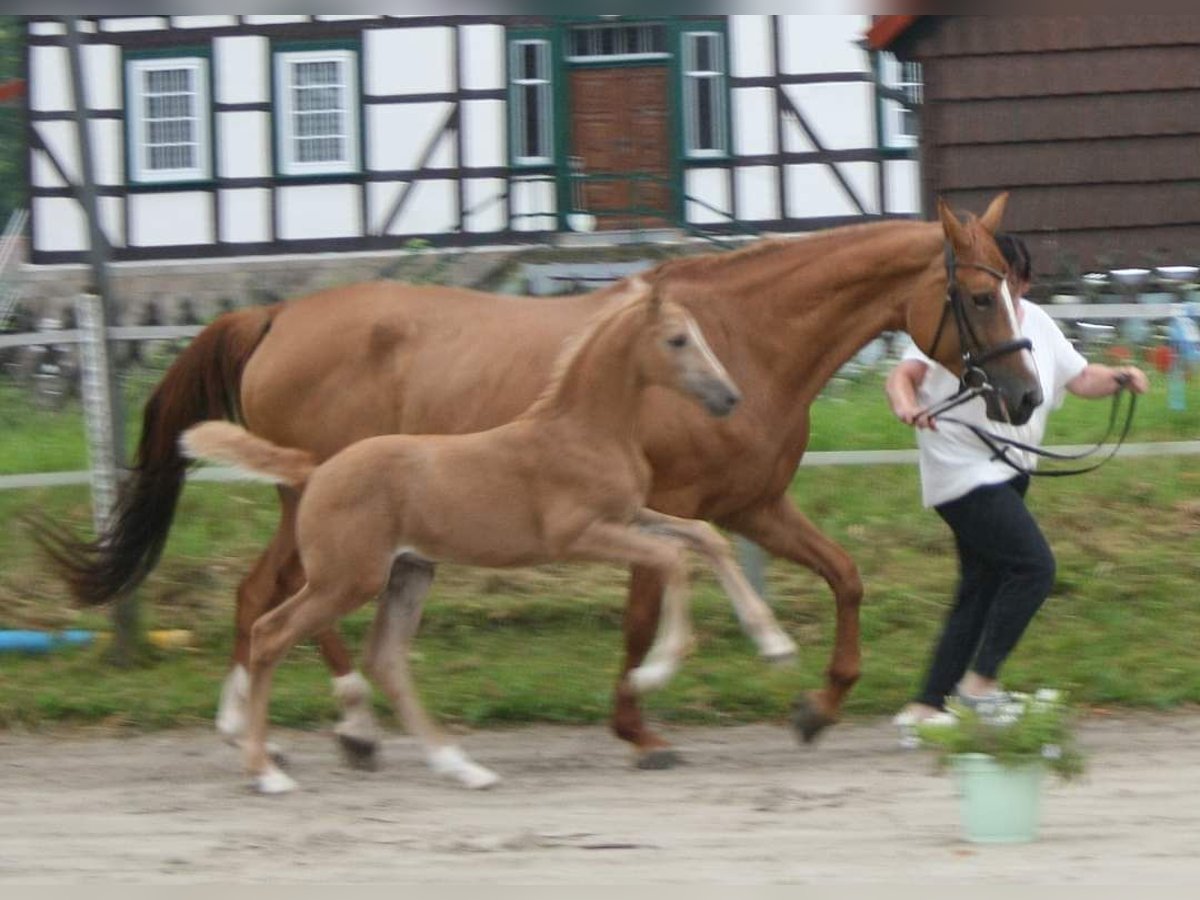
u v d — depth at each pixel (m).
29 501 14.25
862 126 27.17
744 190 27.50
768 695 10.92
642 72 27.58
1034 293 17.64
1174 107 22.19
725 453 9.48
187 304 20.70
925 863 7.26
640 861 7.43
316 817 8.52
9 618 12.71
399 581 9.29
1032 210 22.30
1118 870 7.05
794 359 9.66
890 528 13.32
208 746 10.47
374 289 10.53
